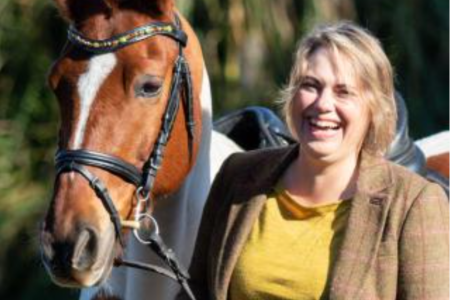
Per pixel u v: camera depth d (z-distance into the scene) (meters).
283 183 5.24
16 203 13.34
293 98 5.17
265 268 5.08
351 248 4.97
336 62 5.07
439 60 13.95
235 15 13.27
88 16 5.32
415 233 4.94
